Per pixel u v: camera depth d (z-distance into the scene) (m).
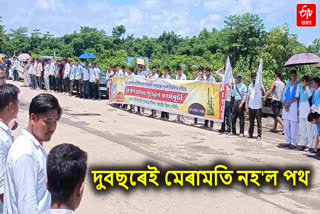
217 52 49.59
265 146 8.60
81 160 1.96
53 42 75.50
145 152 7.54
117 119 11.83
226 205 5.02
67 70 17.91
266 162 7.11
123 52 48.31
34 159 2.28
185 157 7.27
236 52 45.56
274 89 10.46
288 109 8.44
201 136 9.53
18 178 2.16
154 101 12.50
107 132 9.55
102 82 17.02
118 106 14.80
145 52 74.19
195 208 4.88
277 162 7.13
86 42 71.88
